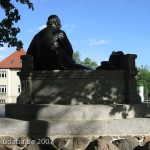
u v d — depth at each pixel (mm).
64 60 9750
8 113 9414
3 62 80938
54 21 10211
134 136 8555
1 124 8492
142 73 80938
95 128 8344
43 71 9305
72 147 8062
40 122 8359
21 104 9156
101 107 8688
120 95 9602
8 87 79562
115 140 8281
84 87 9172
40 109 8758
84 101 9125
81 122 8344
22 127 8406
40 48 9758
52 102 9180
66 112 8578
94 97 9234
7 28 17406
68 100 9086
